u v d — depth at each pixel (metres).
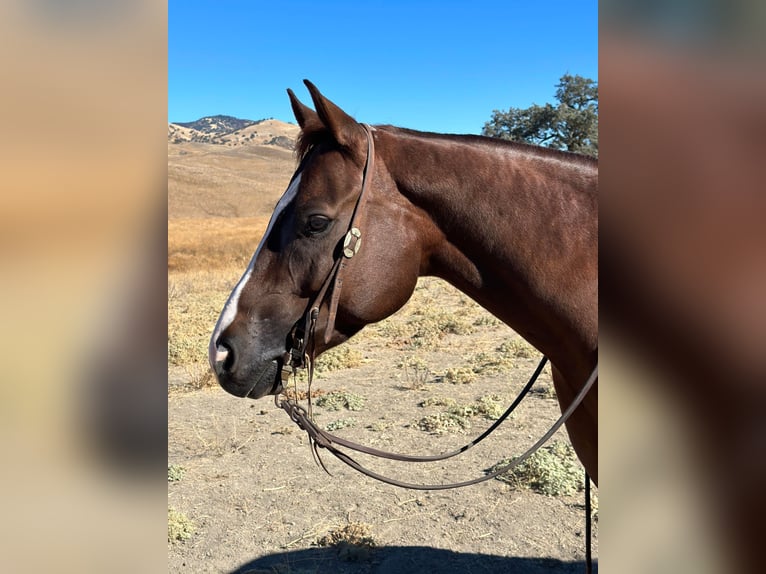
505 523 3.85
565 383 2.13
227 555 3.63
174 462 5.06
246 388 1.99
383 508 4.12
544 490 4.24
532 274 1.93
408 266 2.04
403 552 3.58
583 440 2.14
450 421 5.64
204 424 5.98
